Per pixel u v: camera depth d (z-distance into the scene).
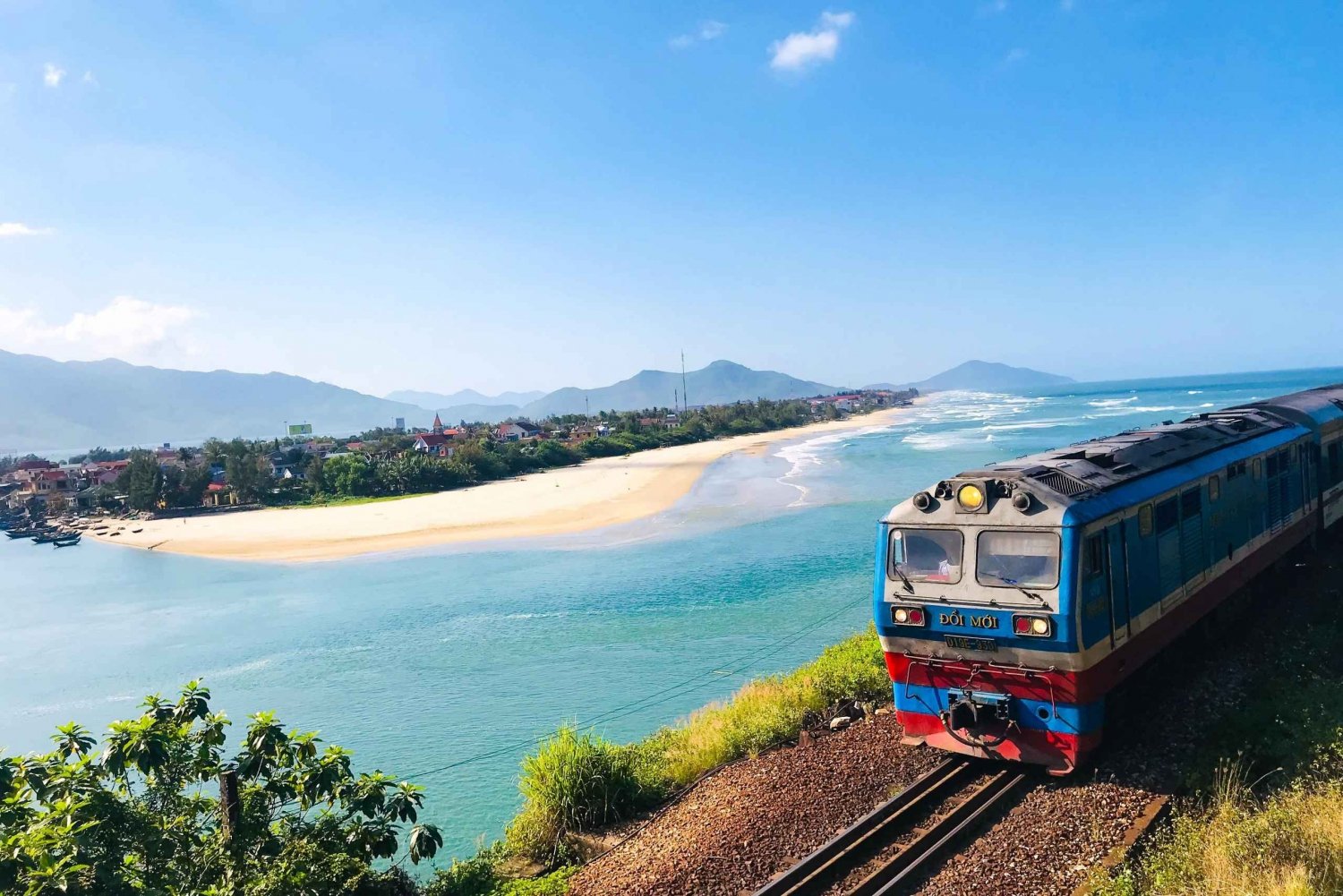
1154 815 9.63
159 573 62.75
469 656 32.72
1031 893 8.57
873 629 20.33
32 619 49.75
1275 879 7.48
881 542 12.27
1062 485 11.41
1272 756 10.34
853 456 108.94
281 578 54.97
